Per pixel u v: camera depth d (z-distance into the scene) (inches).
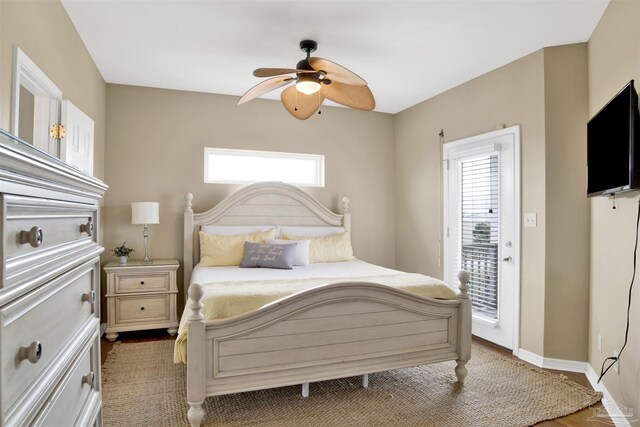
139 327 144.6
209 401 95.4
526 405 94.3
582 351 115.7
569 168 117.5
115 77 152.3
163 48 126.1
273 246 148.0
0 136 24.1
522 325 127.3
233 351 85.2
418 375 112.3
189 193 163.3
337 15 105.3
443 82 155.9
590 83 113.4
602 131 92.5
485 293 143.3
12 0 71.8
